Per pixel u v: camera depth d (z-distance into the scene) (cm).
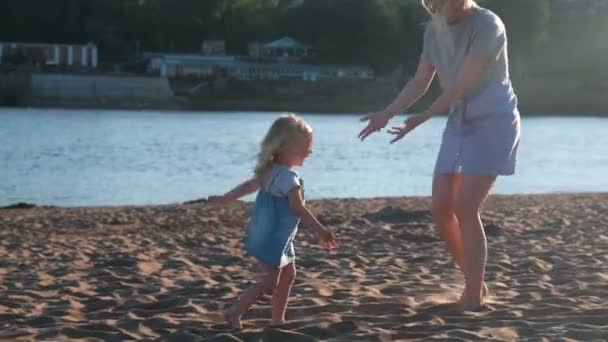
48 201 3175
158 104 10606
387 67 11762
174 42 12144
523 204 2377
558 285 980
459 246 840
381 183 3888
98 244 1532
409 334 719
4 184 3709
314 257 1252
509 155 800
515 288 952
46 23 11444
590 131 8181
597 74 12219
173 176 4141
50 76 10312
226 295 950
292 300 883
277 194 736
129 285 1040
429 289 945
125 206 2530
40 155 4988
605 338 707
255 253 742
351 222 1820
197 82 10912
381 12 11756
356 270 1130
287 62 11650
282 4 12975
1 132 6506
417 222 1800
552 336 708
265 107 10875
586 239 1466
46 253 1407
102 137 6303
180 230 1845
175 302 908
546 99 11681
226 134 6850
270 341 709
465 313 796
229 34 12275
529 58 12031
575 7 13088
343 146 5884
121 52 11569
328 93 11088
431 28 820
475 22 791
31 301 947
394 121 8238
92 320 838
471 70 788
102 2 11775
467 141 802
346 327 749
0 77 10188
